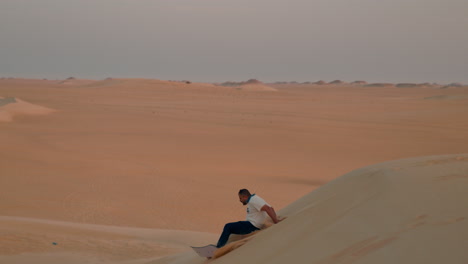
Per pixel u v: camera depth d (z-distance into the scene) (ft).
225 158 131.54
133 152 137.90
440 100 459.73
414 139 180.55
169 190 89.10
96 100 403.75
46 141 154.30
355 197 15.98
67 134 175.42
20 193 81.20
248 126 216.33
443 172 16.01
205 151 143.54
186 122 228.63
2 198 76.59
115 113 270.87
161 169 111.65
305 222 16.02
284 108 346.33
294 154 142.20
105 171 106.63
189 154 137.08
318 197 20.48
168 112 286.87
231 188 92.02
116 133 182.60
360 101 458.91
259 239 17.46
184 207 76.28
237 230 19.67
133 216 69.62
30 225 47.09
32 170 103.14
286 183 98.32
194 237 47.60
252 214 19.90
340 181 20.70
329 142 170.09
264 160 130.11
